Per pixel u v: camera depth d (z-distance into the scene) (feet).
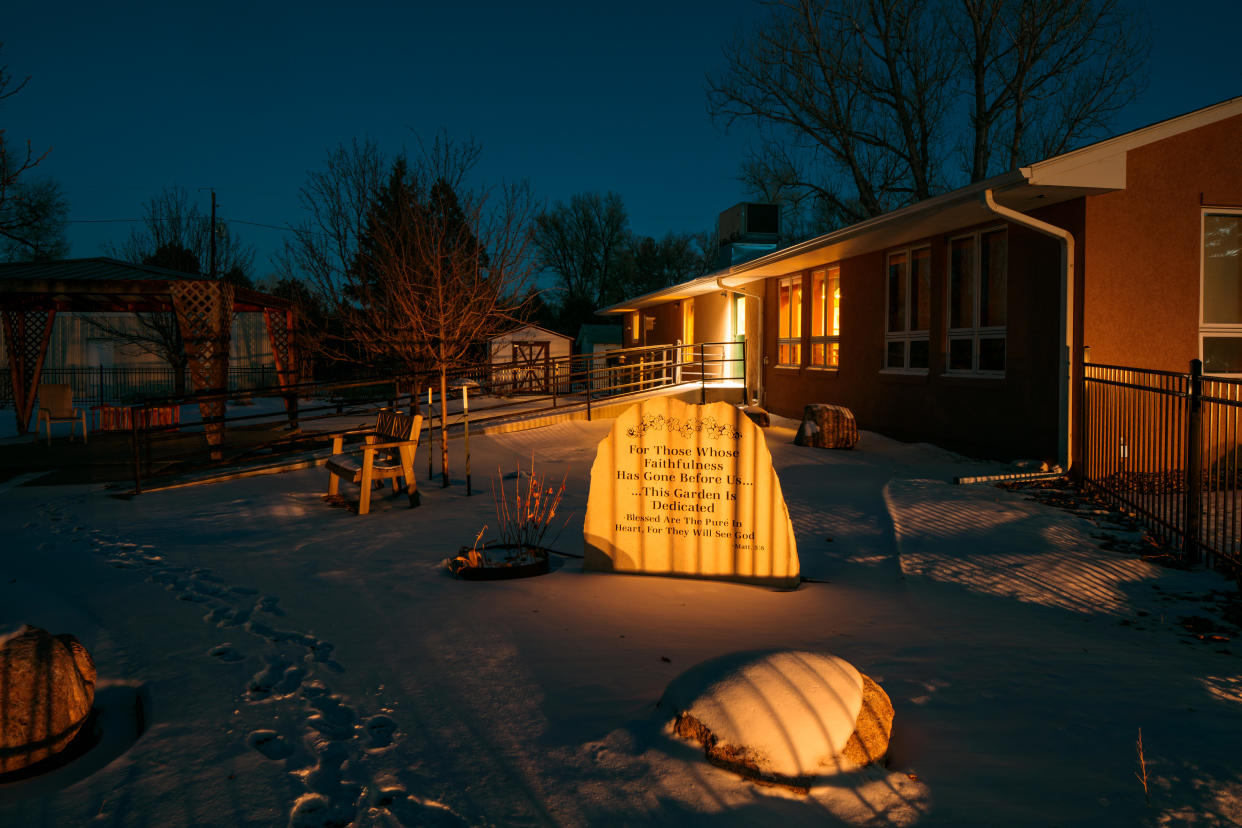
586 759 9.86
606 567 20.03
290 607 16.88
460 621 15.79
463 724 11.05
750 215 81.76
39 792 9.65
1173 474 29.12
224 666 13.39
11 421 77.56
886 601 17.81
